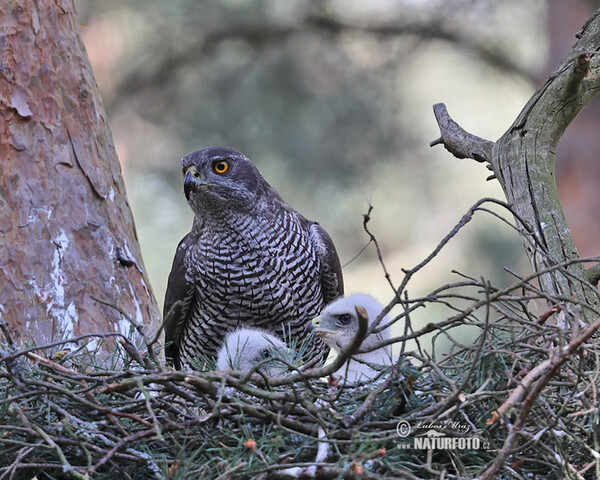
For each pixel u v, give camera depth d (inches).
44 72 381.1
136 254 405.7
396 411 261.3
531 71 805.2
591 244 708.0
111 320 379.2
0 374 256.2
